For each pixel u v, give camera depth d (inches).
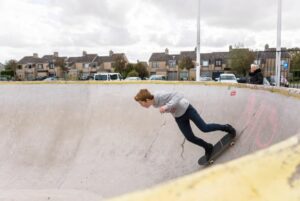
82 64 2935.5
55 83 297.4
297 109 128.6
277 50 379.9
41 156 252.1
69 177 227.5
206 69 2672.2
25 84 302.4
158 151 228.8
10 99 298.0
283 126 139.1
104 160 236.2
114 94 280.8
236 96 214.4
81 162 239.9
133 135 247.9
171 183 44.0
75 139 260.5
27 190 218.1
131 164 226.5
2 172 240.4
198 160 196.9
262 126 163.8
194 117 173.5
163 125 244.4
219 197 42.7
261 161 49.5
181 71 2496.3
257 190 44.7
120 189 205.6
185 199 41.6
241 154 167.3
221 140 192.2
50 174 233.9
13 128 278.4
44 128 274.2
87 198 202.4
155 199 40.9
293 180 46.7
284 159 50.3
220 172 46.8
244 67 1904.5
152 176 210.2
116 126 259.4
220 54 2719.0
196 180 44.8
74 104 285.3
